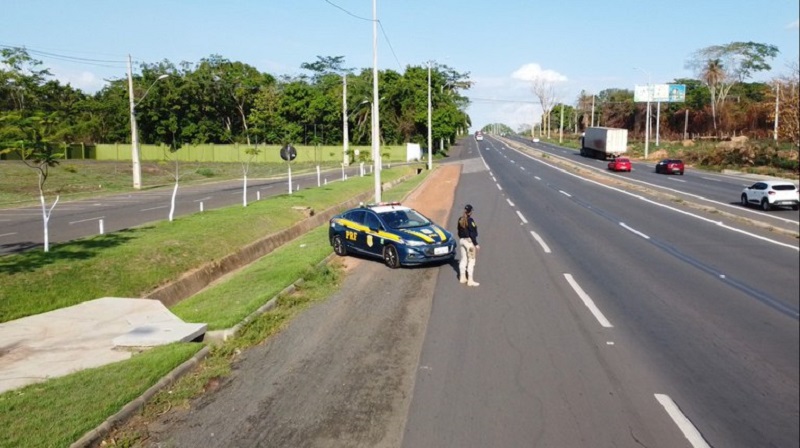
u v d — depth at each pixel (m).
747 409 6.39
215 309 11.38
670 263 14.76
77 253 14.93
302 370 8.20
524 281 13.10
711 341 8.65
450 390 7.25
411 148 83.50
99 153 81.12
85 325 10.68
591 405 6.67
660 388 7.04
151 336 9.60
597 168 58.12
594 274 13.64
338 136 92.56
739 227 21.23
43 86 69.12
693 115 98.56
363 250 16.42
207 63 84.06
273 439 6.22
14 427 6.44
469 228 12.90
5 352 9.33
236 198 34.16
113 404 7.01
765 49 86.81
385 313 10.95
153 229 19.12
